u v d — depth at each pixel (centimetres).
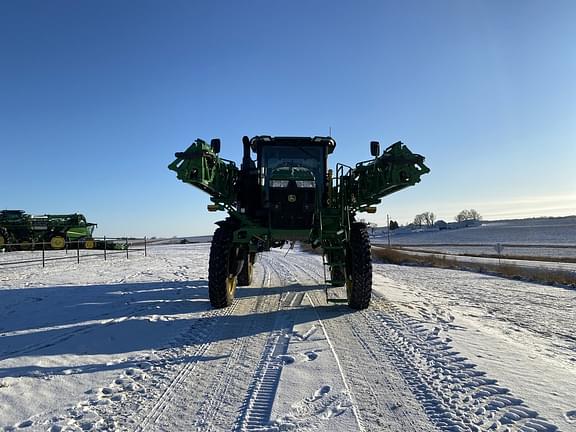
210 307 752
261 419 311
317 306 764
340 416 314
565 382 381
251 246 862
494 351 480
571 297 922
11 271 1425
